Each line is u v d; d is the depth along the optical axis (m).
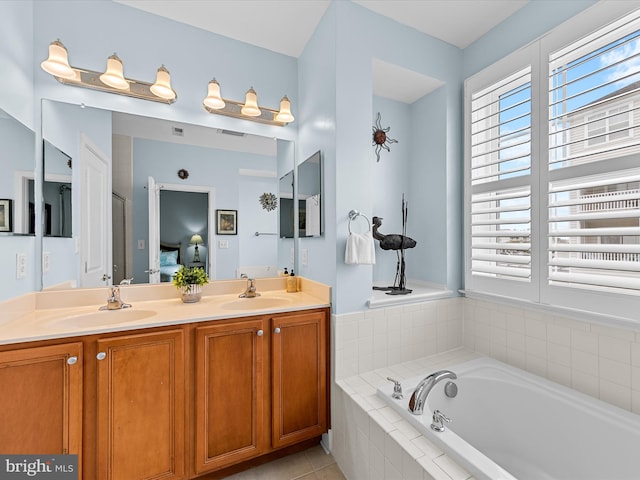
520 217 1.93
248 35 2.16
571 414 1.45
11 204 1.43
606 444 1.32
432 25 2.06
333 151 1.85
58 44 1.54
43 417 1.23
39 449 1.22
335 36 1.82
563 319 1.64
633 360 1.37
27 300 1.55
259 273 2.27
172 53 1.99
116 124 1.86
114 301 1.70
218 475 1.64
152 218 1.96
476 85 2.15
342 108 1.84
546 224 1.69
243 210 2.23
